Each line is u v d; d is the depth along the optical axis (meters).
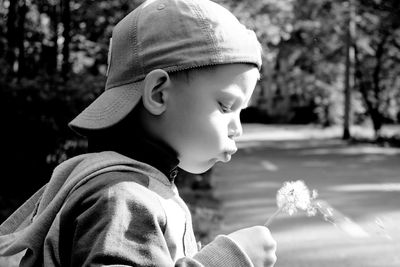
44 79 6.96
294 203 1.37
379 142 23.42
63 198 1.27
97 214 1.16
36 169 6.81
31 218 1.49
